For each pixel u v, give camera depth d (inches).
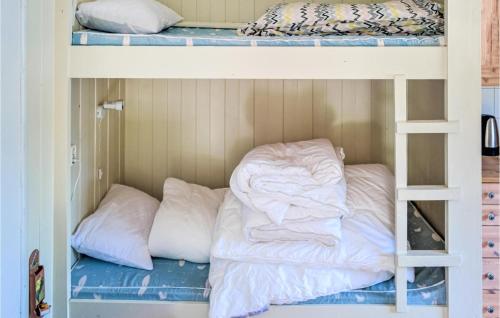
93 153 80.4
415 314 62.4
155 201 89.5
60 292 62.6
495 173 69.7
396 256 61.6
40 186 55.1
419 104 80.0
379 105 98.0
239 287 60.8
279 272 61.7
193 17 101.4
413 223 79.8
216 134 104.2
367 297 62.7
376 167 83.7
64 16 59.2
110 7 63.6
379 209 69.0
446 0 59.9
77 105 71.0
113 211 76.1
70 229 64.9
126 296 63.9
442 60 60.4
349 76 60.8
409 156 89.5
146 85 102.7
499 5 69.2
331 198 62.1
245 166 65.0
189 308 63.5
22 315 46.4
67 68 60.0
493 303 71.4
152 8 70.1
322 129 104.5
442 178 69.1
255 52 60.4
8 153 42.5
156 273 68.6
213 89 103.4
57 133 60.8
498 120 85.4
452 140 61.1
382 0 100.9
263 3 101.4
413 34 66.3
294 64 60.6
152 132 103.6
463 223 61.6
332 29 66.5
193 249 72.1
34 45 51.3
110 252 69.4
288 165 66.3
